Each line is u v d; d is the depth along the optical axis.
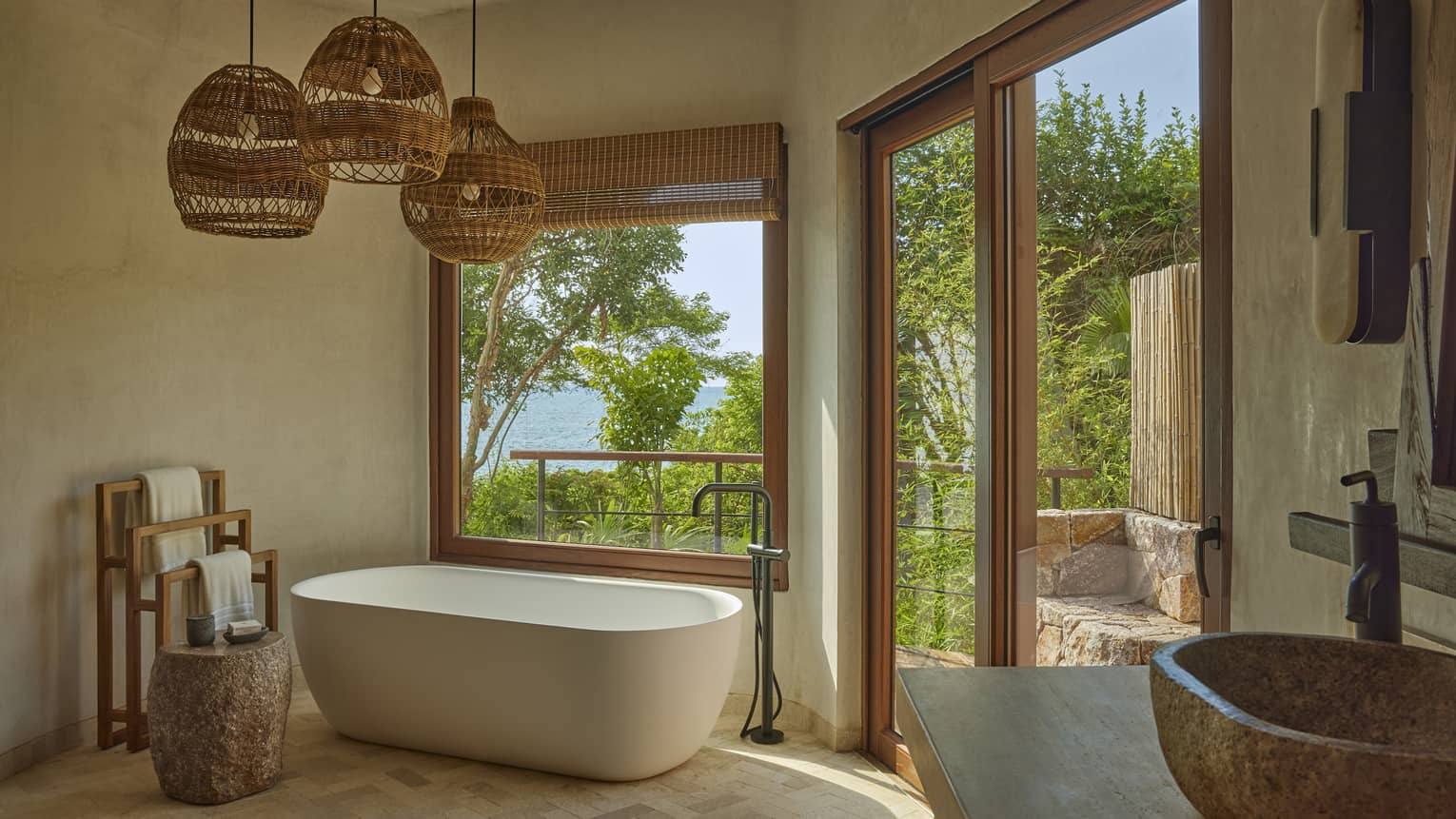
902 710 1.30
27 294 3.52
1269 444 1.69
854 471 3.71
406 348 4.76
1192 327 2.05
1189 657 0.93
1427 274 1.10
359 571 4.26
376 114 2.84
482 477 4.70
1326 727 0.96
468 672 3.47
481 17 4.58
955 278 3.18
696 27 4.24
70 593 3.69
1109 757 1.02
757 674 3.88
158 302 4.01
